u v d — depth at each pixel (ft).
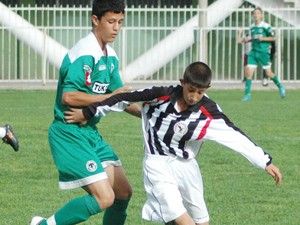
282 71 190.29
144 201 74.02
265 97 163.22
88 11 197.88
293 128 117.50
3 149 97.86
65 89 55.62
